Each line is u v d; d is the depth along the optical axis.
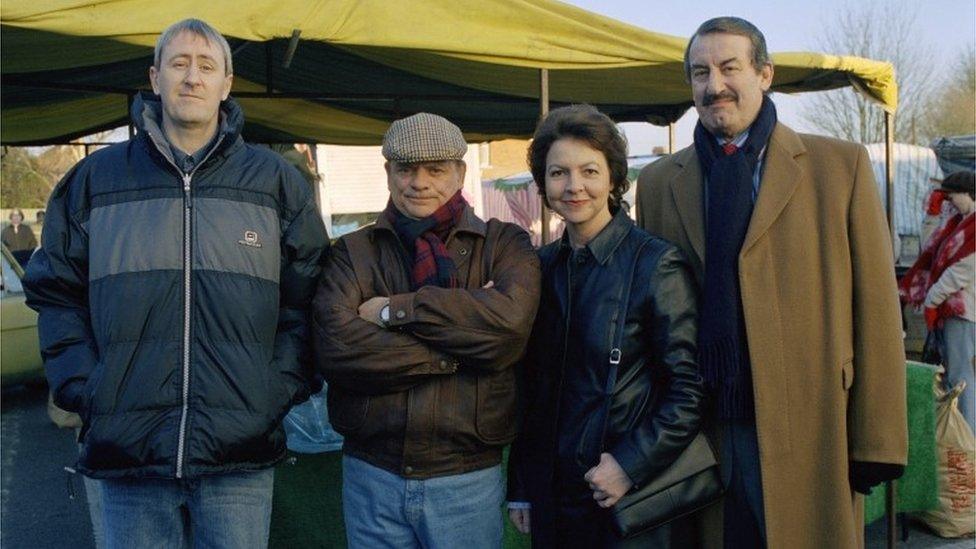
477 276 2.16
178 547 2.12
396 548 2.11
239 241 2.06
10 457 5.89
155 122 2.10
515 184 14.55
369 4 3.38
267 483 2.19
